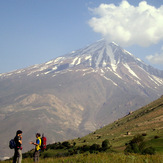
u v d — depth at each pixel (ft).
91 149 189.37
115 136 281.74
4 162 62.85
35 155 53.21
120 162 49.65
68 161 53.01
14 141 45.55
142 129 278.05
